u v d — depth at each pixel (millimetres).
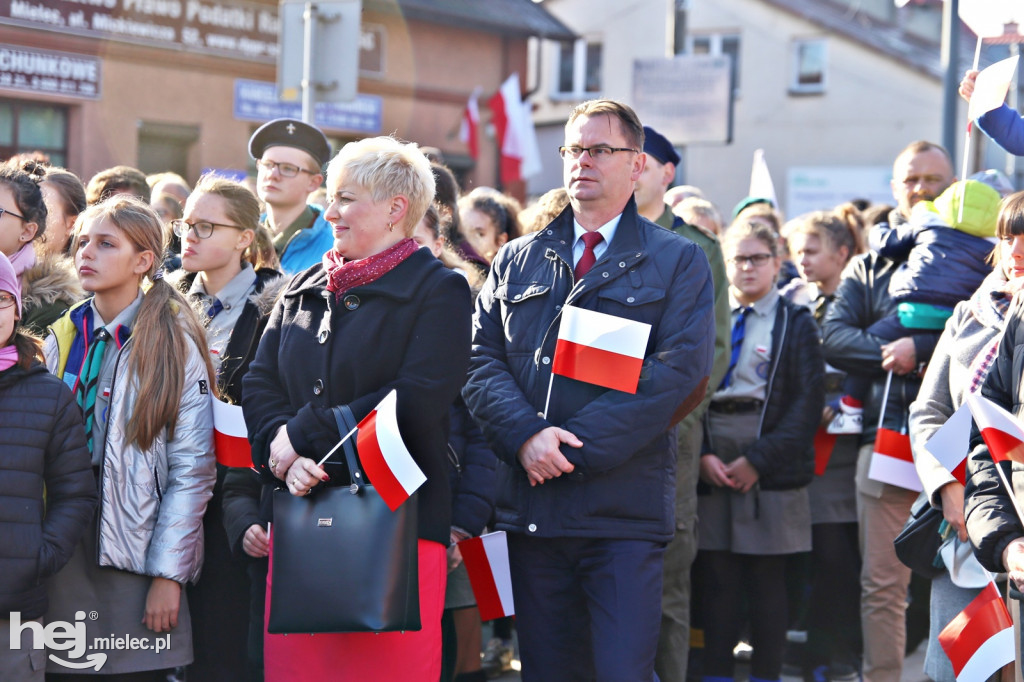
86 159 15539
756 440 5184
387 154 3551
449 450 4438
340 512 3295
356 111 19125
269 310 4211
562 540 3873
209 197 4395
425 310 3496
